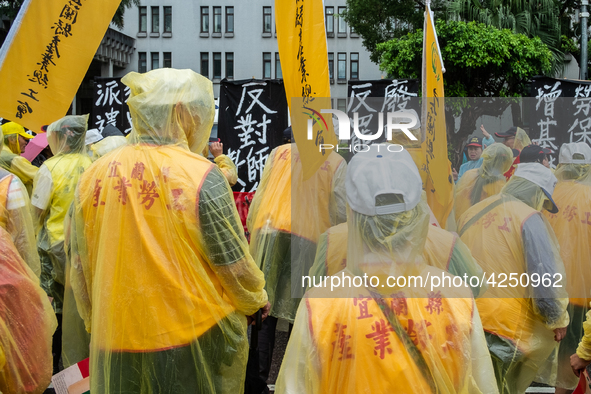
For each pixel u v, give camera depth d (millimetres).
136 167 1885
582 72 10656
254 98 5844
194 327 1827
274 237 2803
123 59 24906
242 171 5898
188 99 1959
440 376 1368
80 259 1993
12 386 2090
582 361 2166
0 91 2105
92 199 1925
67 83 2164
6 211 2213
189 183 1845
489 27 9648
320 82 1891
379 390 1347
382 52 13102
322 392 1381
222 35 25562
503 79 9352
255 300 1993
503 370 2053
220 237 1865
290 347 1418
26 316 2125
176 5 25516
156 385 1807
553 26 11984
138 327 1802
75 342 2529
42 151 4883
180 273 1826
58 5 2141
